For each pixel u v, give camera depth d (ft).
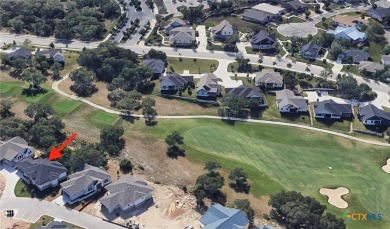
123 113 616.39
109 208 440.45
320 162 544.62
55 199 458.50
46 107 580.71
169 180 497.05
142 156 532.32
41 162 479.00
